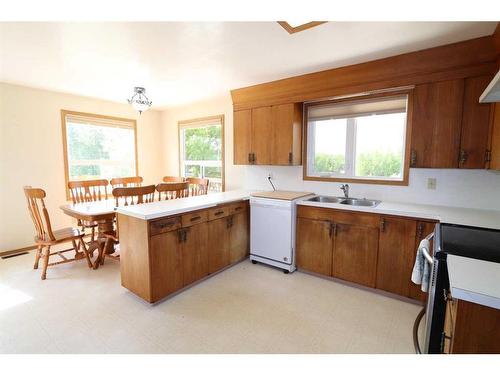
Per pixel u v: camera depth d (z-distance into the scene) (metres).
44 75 3.09
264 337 1.92
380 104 2.81
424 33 2.01
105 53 2.41
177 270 2.46
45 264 2.82
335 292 2.57
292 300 2.43
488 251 1.33
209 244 2.79
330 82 2.90
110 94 4.06
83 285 2.69
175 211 2.37
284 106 3.27
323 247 2.79
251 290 2.61
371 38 2.10
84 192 3.81
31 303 2.34
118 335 1.92
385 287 2.46
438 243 1.46
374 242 2.48
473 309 0.97
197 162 4.88
